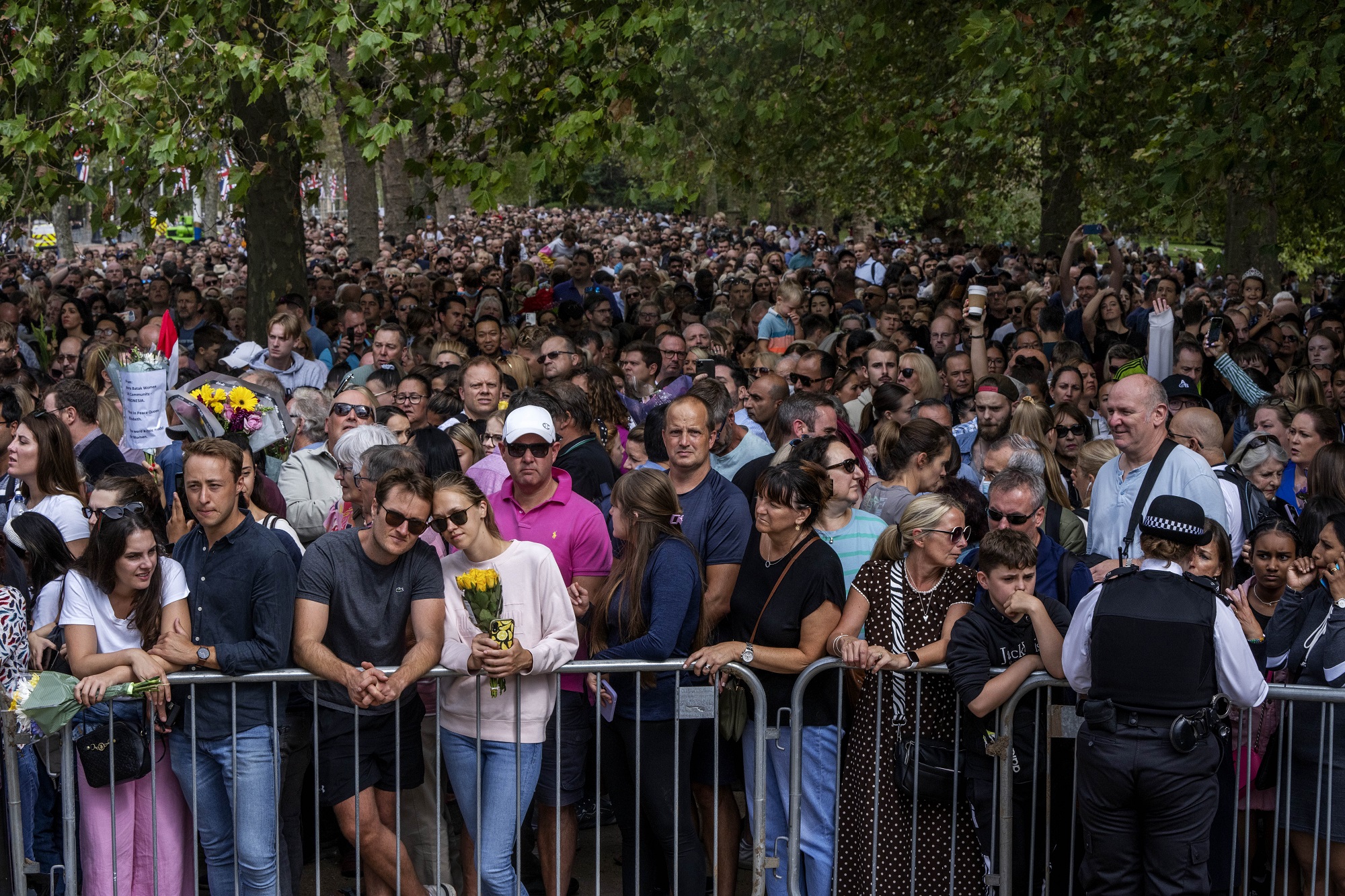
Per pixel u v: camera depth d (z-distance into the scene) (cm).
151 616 439
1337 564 453
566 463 604
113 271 2128
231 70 980
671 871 479
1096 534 557
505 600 459
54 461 557
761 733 469
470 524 451
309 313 1262
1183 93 1095
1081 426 708
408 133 1030
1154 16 1124
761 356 853
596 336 1016
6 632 463
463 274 1692
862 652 456
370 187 2420
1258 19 962
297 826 499
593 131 1029
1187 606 415
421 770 485
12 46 1073
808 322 1193
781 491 465
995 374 867
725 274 2075
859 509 583
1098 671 421
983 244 3095
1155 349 913
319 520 601
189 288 1238
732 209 5512
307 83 1205
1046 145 1900
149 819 463
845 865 480
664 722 477
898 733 473
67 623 444
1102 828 427
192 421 578
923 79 1385
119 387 573
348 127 987
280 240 1239
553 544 502
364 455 488
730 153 1092
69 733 448
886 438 641
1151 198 1091
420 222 3656
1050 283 1831
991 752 455
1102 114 1708
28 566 525
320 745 465
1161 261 2619
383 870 470
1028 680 450
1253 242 2031
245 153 1191
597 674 462
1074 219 2177
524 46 1061
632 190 1125
